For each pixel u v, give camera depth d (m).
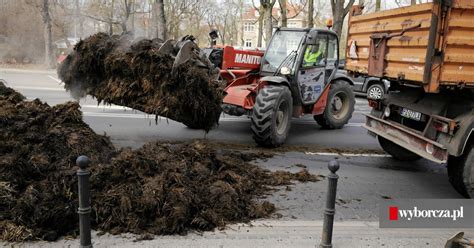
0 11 26.62
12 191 4.04
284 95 7.61
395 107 6.69
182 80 5.64
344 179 6.28
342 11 19.97
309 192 5.55
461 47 4.94
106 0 30.69
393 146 7.40
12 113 5.11
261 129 7.40
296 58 8.16
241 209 4.69
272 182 5.79
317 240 4.12
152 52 5.69
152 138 8.19
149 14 30.55
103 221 4.10
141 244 3.85
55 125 5.14
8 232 3.74
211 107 5.96
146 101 5.84
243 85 8.28
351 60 7.34
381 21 6.21
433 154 5.45
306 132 9.62
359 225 4.61
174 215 4.14
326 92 9.37
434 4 4.78
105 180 4.43
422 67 5.03
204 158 5.46
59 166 4.49
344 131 9.97
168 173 4.65
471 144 5.30
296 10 36.53
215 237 4.08
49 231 3.86
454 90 5.52
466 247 3.91
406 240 4.24
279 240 4.09
